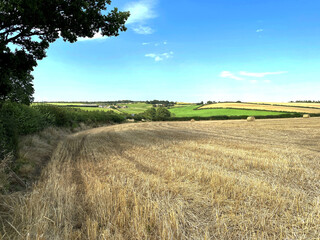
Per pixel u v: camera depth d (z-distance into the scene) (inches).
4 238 119.0
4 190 194.2
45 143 532.1
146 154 405.7
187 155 388.8
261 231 135.4
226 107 3774.6
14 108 502.0
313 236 129.8
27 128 530.6
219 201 178.2
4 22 383.2
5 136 287.6
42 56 497.7
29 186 227.1
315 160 337.4
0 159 250.7
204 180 236.4
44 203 161.3
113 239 123.8
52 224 141.4
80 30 465.7
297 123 1322.6
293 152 408.2
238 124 1435.8
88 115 1786.4
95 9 453.1
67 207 166.1
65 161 357.4
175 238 125.8
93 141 633.6
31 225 127.3
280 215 155.8
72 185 226.4
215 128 1144.2
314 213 158.1
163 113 3969.0
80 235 128.6
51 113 950.4
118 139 675.4
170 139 647.1
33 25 406.6
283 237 128.6
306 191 203.6
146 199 180.4
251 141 585.6
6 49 391.2
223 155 384.5
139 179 245.1
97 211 159.0
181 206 167.9
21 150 363.9
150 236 128.0
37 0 357.4
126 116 3779.5
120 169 294.7
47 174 272.1
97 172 282.8
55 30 461.7
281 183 227.1
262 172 271.3
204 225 143.8
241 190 202.7
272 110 3011.8
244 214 157.8
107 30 477.7
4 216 148.1
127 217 146.1
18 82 1001.5
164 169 287.3
